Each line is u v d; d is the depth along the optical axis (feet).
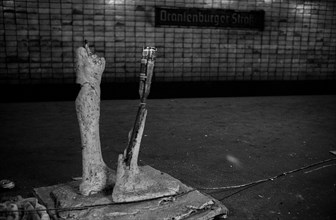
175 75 27.22
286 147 15.97
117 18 25.20
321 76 30.89
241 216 9.59
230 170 13.02
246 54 28.58
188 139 16.80
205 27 27.17
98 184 9.11
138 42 25.93
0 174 11.99
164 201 9.05
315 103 26.99
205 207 9.15
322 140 17.20
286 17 28.91
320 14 29.60
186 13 26.55
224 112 23.03
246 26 28.14
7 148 14.73
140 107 8.63
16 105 23.26
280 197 10.82
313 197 10.85
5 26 23.18
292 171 12.82
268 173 12.82
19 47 23.68
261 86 29.45
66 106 23.32
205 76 27.96
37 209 8.28
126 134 17.34
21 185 11.19
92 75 8.68
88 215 8.26
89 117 8.88
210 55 27.73
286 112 23.58
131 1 25.25
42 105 23.45
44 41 24.08
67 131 17.49
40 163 13.14
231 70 28.48
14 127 17.95
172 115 21.71
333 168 13.34
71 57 24.80
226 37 27.81
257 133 18.20
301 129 19.22
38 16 23.70
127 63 25.98
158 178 10.00
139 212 8.52
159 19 26.02
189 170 12.92
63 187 9.62
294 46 29.60
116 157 14.12
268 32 28.76
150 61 8.29
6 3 22.95
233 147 15.80
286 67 29.78
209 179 12.13
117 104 24.45
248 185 11.63
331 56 30.71
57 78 24.79
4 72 23.66
